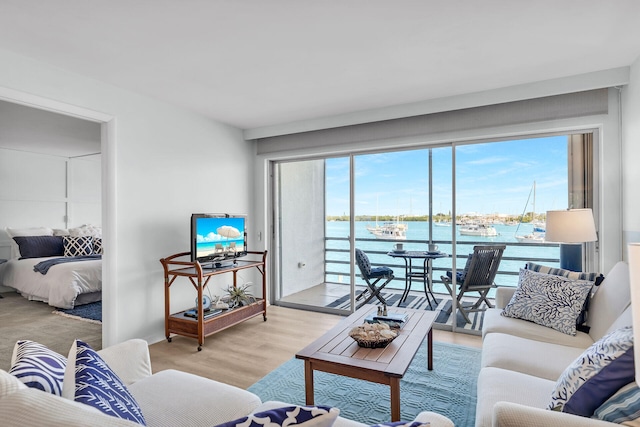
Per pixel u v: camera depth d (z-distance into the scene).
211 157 4.22
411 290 4.13
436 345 3.34
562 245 3.38
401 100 3.63
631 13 2.08
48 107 2.72
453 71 2.92
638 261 0.97
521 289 2.67
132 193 3.32
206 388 1.62
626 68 2.85
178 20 2.12
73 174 6.50
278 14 2.07
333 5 1.98
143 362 1.78
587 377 1.23
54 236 5.84
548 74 2.99
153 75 2.96
